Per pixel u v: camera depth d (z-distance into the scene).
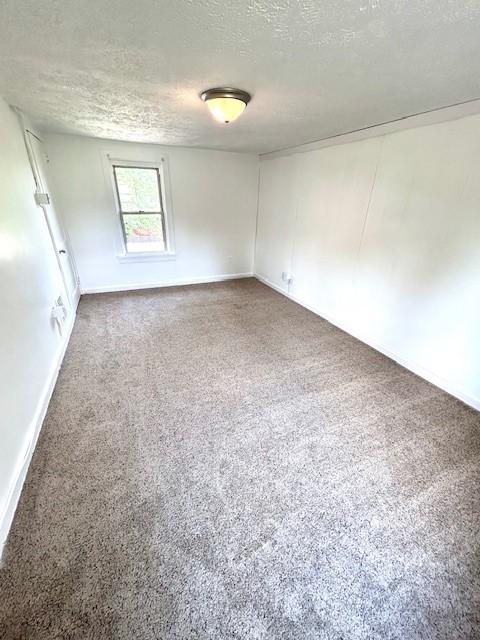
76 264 4.06
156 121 2.63
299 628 1.02
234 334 3.19
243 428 1.90
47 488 1.47
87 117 2.53
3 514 1.27
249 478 1.57
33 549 1.22
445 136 2.05
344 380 2.43
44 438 1.77
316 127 2.69
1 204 1.73
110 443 1.76
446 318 2.24
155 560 1.20
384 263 2.70
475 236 1.97
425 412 2.09
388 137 2.47
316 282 3.70
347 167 2.95
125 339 3.01
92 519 1.34
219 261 4.98
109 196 3.89
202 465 1.63
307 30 1.11
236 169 4.48
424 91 1.72
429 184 2.21
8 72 1.58
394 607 1.08
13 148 2.12
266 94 1.84
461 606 1.09
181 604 1.07
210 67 1.47
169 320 3.49
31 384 1.81
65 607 1.05
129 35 1.18
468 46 1.19
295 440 1.82
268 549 1.25
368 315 2.98
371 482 1.56
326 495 1.48
